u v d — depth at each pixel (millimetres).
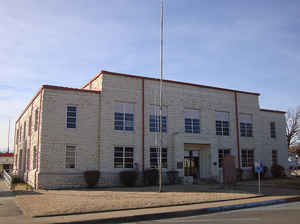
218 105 32000
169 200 15688
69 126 24828
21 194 19297
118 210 13016
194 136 29359
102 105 25953
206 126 30750
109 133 25875
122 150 26344
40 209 12867
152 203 14609
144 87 28047
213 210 13641
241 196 17594
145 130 27422
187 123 29953
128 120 27031
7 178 29719
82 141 25000
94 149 25312
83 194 19062
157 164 27531
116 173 25594
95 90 26750
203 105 30984
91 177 24094
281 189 22328
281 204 15844
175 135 28281
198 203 15258
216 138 30641
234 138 32438
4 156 47375
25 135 33875
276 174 34469
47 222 10414
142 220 11664
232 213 12914
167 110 28891
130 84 27453
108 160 25500
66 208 13031
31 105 30469
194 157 30547
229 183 22984
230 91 33156
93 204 14227
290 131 52750
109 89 26438
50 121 24141
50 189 23156
